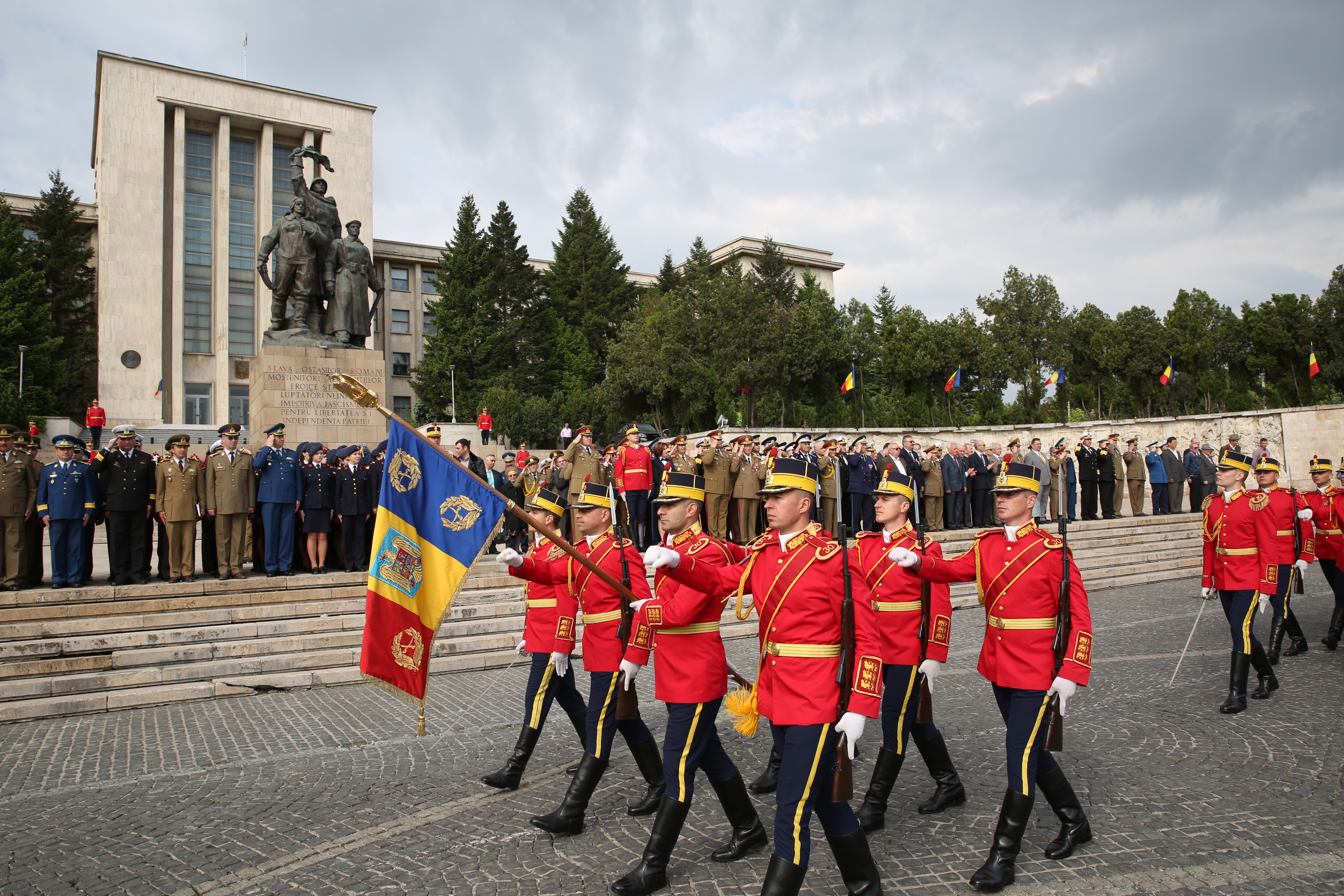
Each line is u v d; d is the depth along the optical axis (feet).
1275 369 141.28
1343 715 26.11
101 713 29.50
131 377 159.84
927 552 20.08
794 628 14.26
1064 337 143.43
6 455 37.68
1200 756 22.53
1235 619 27.81
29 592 35.55
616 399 140.15
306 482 43.62
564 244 207.21
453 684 33.86
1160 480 77.10
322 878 16.11
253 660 33.47
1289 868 15.70
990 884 14.93
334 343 65.62
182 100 168.35
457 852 17.21
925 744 19.21
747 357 125.08
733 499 57.47
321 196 67.77
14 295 140.15
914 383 141.69
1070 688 15.94
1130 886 15.16
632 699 17.10
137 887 15.88
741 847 16.62
